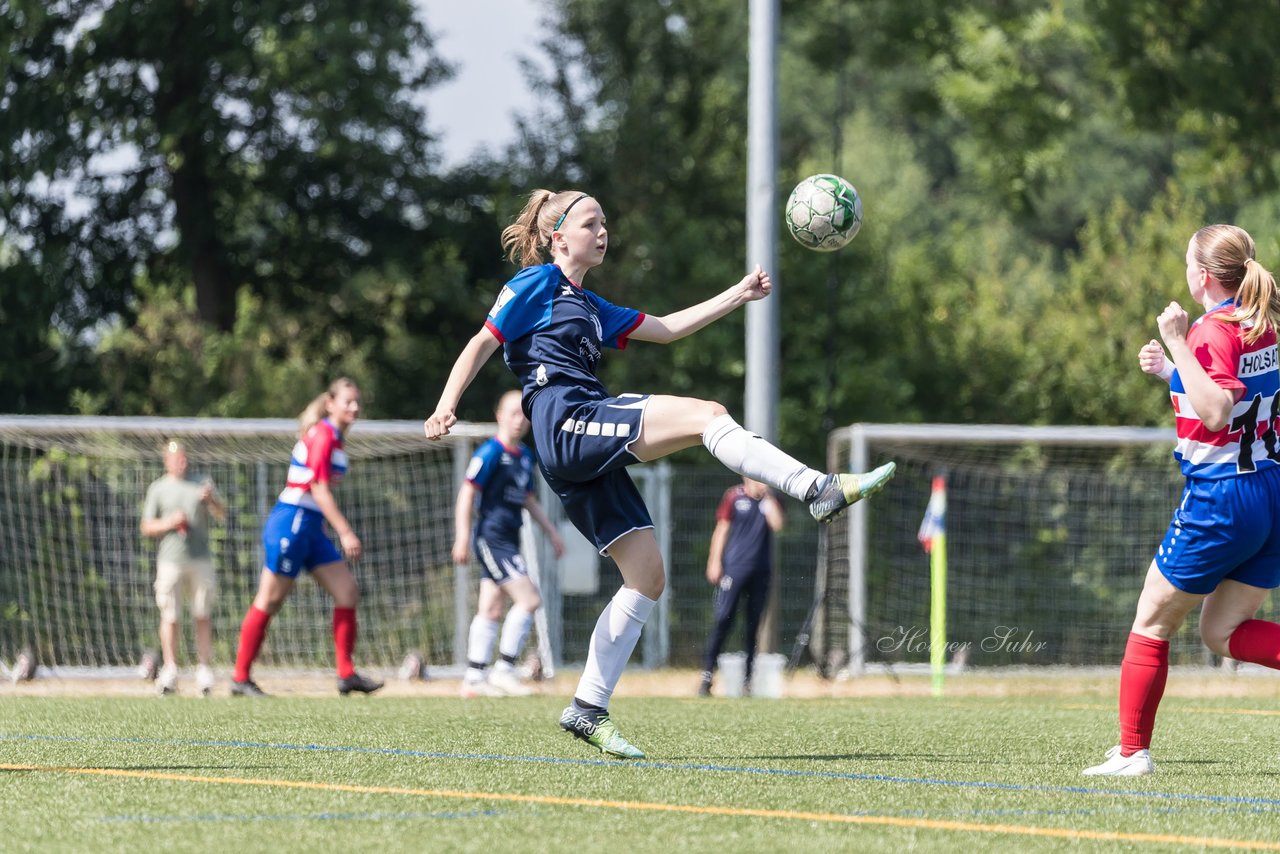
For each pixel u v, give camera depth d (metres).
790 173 100.62
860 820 15.13
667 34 102.69
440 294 92.94
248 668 41.19
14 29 80.62
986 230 146.88
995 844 13.69
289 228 94.44
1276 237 90.00
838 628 58.81
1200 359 18.28
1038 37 87.69
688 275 94.12
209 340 88.56
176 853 13.09
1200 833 14.47
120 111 84.44
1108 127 152.12
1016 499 73.00
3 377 81.38
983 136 92.00
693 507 69.81
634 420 19.61
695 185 99.44
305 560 40.88
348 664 41.03
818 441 94.69
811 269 96.06
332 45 80.50
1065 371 97.75
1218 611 19.42
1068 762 21.25
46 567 58.25
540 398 20.30
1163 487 71.06
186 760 20.70
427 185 95.75
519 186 96.31
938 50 95.50
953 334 101.12
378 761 20.64
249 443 59.69
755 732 26.89
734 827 14.64
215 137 83.94
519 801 16.44
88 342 89.44
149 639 59.03
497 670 41.56
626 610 21.19
